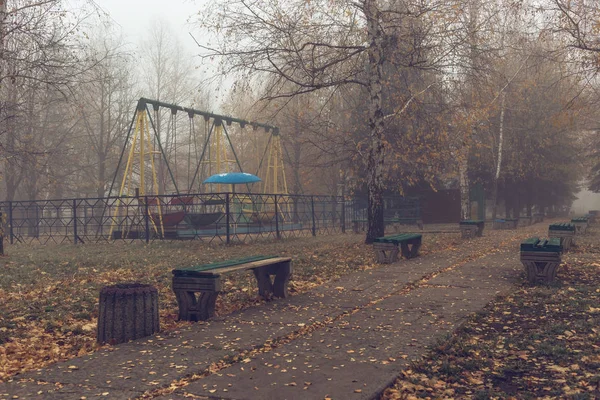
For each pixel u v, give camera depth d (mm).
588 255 15102
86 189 43156
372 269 12883
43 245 23391
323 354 5691
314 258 15242
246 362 5430
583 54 15898
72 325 7594
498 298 8961
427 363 5426
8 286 11047
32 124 27844
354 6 17312
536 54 17641
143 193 25953
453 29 17109
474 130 26141
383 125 18562
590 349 5871
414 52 16859
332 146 24203
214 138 33594
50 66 15180
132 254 17500
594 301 8500
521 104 34031
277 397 4395
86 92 37562
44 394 4559
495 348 6059
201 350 5941
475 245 19281
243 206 29172
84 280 11695
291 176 42562
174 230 24031
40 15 14672
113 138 43031
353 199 30500
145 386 4723
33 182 35188
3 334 7082
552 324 7051
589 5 15555
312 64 16812
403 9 17094
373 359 5488
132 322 6527
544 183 46719
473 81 18406
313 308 8297
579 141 47312
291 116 25141
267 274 9312
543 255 10211
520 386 4871
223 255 16641
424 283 10617
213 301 7711
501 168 38781
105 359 5605
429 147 19328
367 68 18406
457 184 39188
